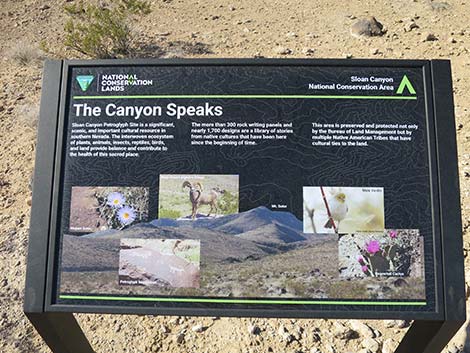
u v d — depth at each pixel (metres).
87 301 2.32
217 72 2.45
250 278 2.31
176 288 2.31
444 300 2.25
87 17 6.83
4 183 4.61
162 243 2.35
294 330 3.36
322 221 2.33
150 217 2.37
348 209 2.33
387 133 2.38
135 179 2.39
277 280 2.30
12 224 4.18
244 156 2.38
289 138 2.39
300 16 7.31
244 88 2.43
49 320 2.35
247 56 6.30
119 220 2.37
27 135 5.13
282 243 2.33
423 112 2.39
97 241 2.35
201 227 2.35
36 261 2.32
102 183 2.39
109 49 6.48
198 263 2.33
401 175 2.35
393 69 2.42
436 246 2.28
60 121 2.43
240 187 2.36
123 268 2.33
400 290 2.28
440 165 2.32
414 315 2.24
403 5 7.55
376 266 2.30
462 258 2.25
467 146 4.83
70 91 2.46
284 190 2.35
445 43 6.45
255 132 2.40
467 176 4.50
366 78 2.42
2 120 5.32
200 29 7.01
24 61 6.24
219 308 2.29
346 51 6.38
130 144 2.42
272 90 2.43
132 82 2.46
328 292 2.29
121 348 3.28
